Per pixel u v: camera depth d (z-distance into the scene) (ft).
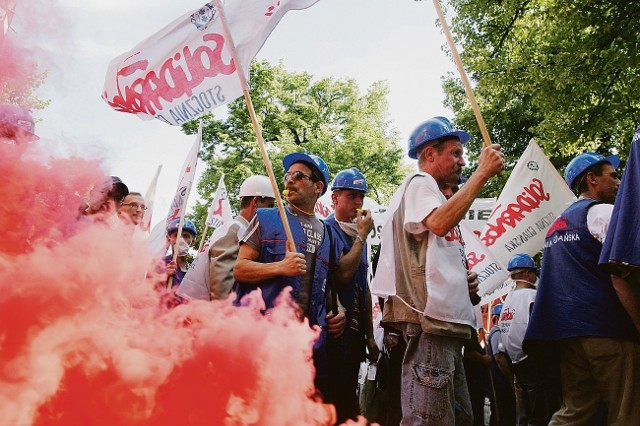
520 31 40.63
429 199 10.01
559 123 37.52
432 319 9.66
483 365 14.49
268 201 15.26
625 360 10.13
